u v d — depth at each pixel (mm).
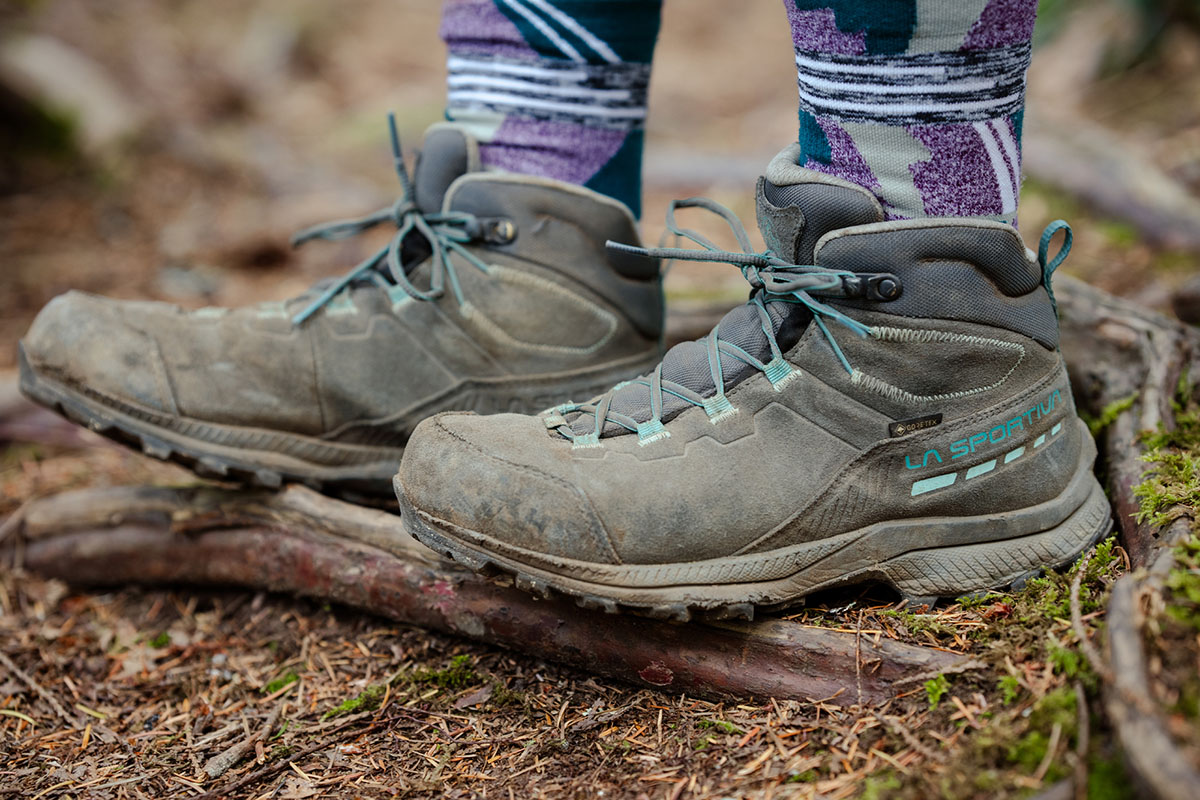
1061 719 892
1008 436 1104
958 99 999
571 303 1393
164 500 1548
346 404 1396
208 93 4707
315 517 1406
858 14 980
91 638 1500
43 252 3170
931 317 1051
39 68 3955
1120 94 3846
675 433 1110
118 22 5242
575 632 1197
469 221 1363
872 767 961
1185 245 2525
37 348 1369
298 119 4703
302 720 1241
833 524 1107
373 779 1101
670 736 1095
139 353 1360
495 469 1100
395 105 4734
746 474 1094
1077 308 1618
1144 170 2834
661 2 1390
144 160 3930
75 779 1155
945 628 1091
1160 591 917
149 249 3219
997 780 872
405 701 1236
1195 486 1136
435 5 6617
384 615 1385
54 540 1617
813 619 1145
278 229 3324
